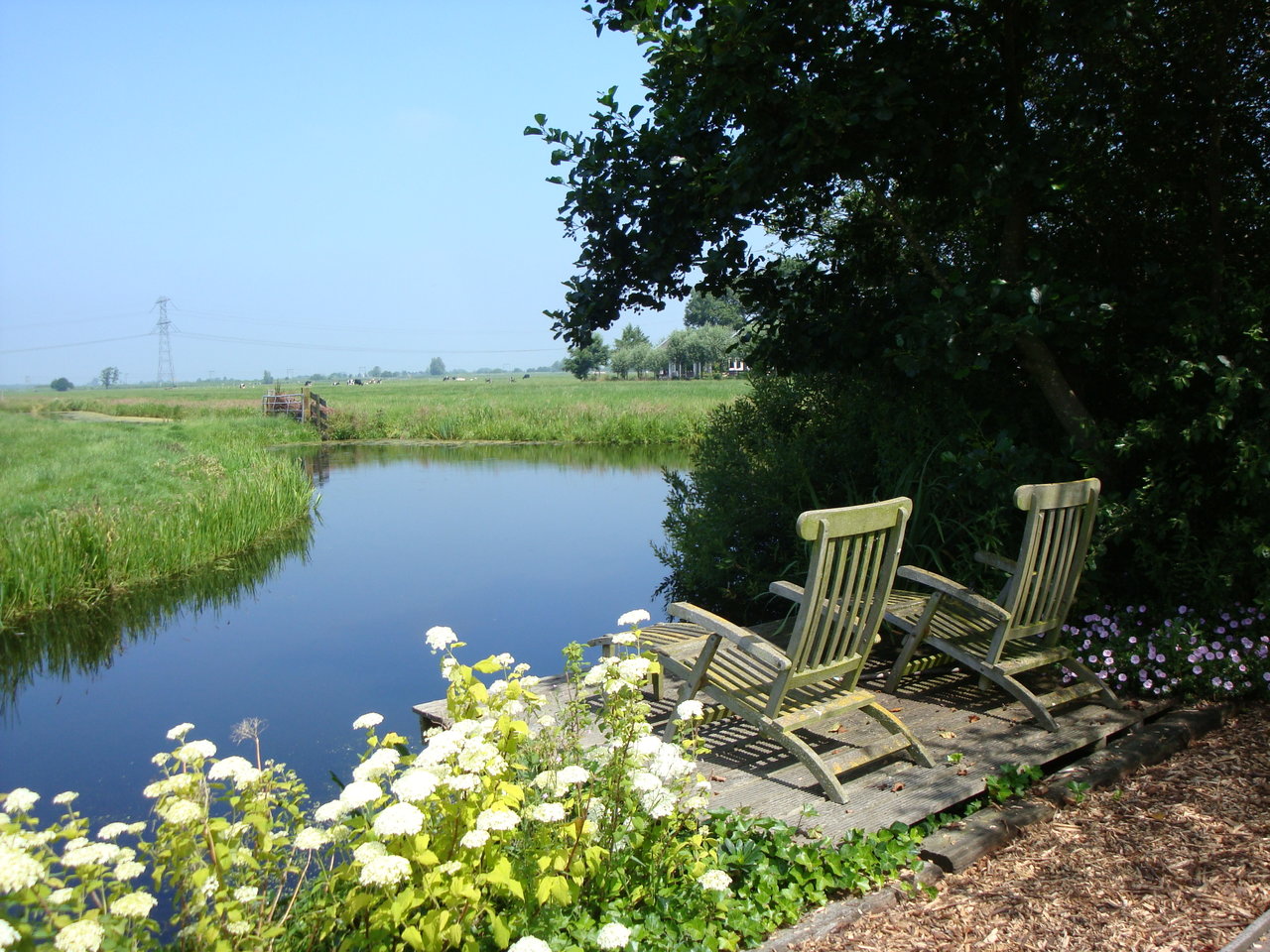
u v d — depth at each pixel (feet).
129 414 105.91
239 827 7.07
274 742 16.07
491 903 7.73
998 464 17.30
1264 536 14.39
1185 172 17.67
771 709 11.19
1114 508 15.47
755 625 20.06
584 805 8.11
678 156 18.37
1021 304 15.71
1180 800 10.79
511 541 35.58
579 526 39.04
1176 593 15.88
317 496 47.44
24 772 15.19
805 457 22.77
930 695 14.94
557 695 14.73
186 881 6.85
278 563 32.30
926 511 19.10
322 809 6.98
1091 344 17.53
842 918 8.53
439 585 28.40
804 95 15.81
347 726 16.72
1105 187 18.26
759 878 8.87
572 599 26.17
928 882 9.26
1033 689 14.74
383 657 21.09
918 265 21.42
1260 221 17.17
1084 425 16.61
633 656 9.70
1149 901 8.71
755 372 22.56
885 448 20.38
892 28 18.43
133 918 6.51
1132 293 18.21
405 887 7.13
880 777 11.57
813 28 16.29
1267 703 13.94
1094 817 10.55
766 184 16.80
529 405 108.06
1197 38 16.46
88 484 33.12
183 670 20.59
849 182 19.63
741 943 8.20
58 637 23.81
